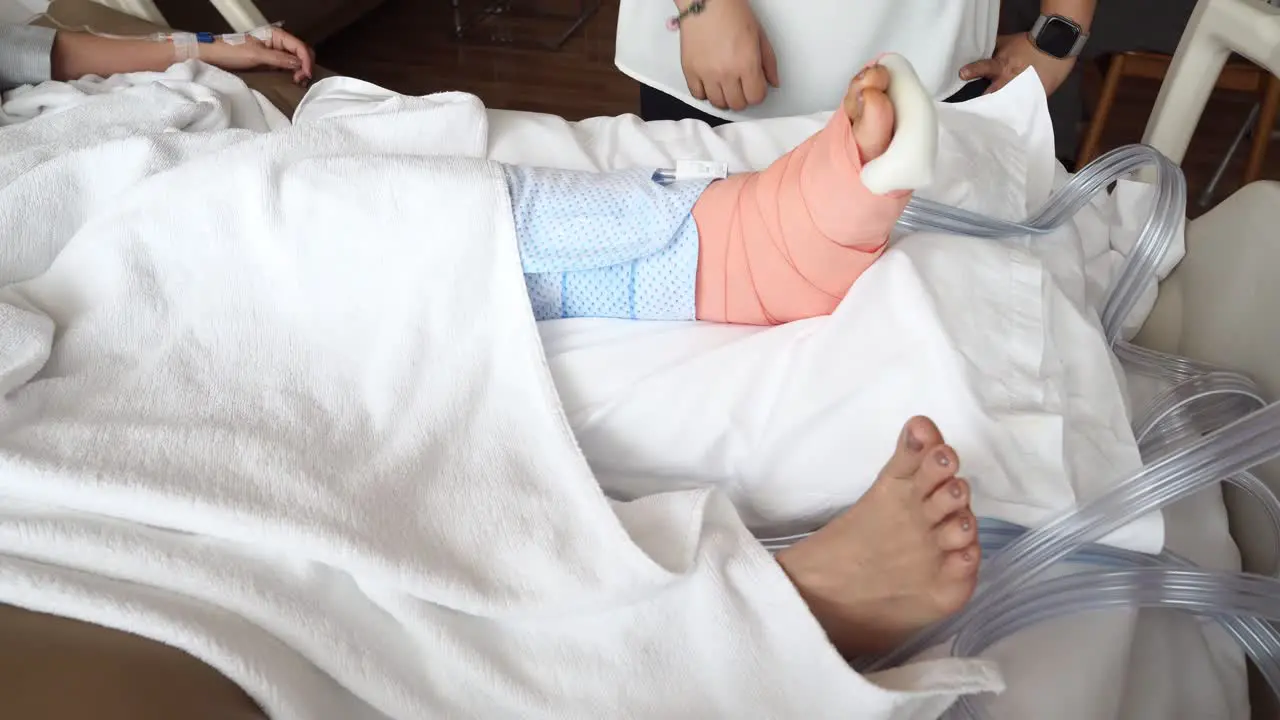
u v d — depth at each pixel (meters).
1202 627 0.82
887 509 0.68
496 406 0.80
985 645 0.74
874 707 0.65
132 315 0.84
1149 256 0.94
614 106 2.26
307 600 0.67
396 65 2.41
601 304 0.87
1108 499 0.71
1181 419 0.87
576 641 0.69
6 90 1.33
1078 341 0.83
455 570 0.69
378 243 0.84
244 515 0.68
